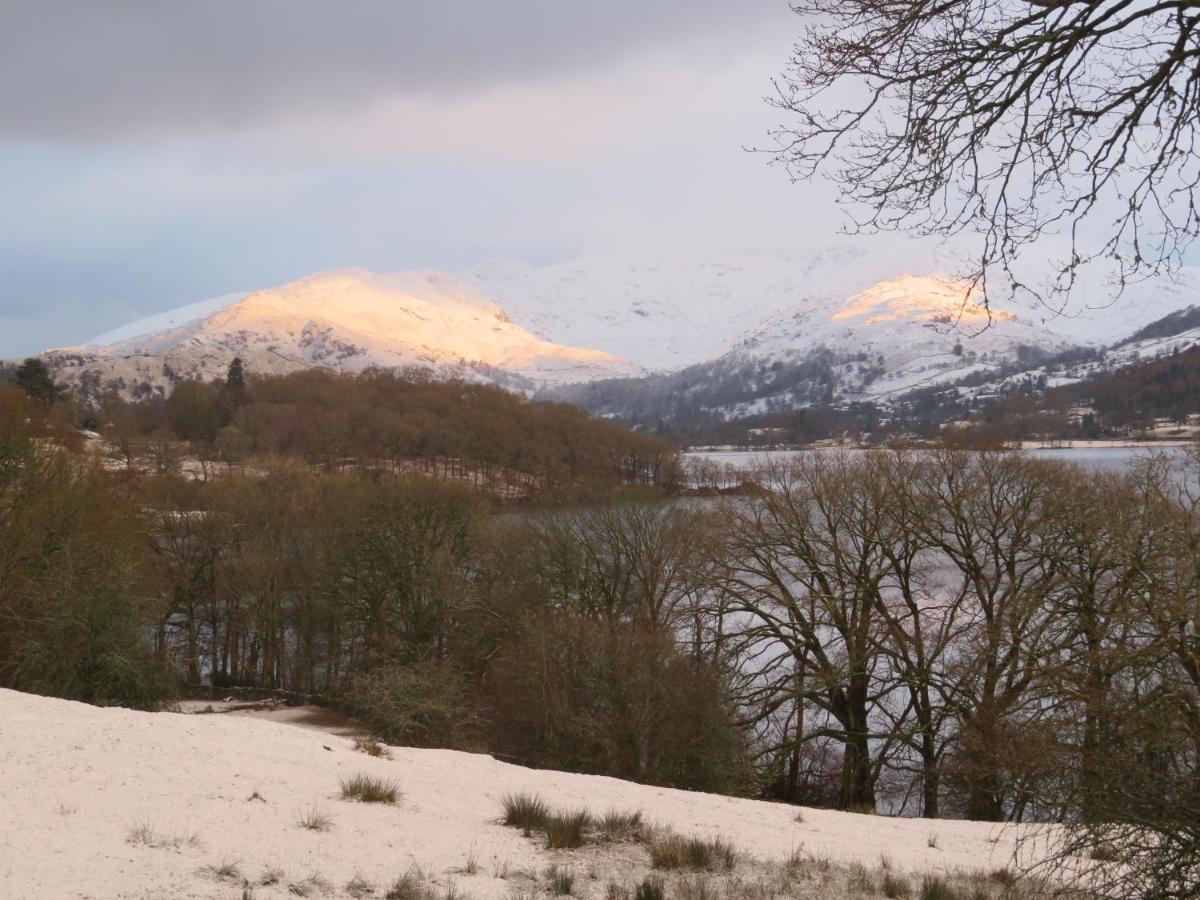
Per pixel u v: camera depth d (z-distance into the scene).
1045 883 10.52
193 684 53.53
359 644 50.41
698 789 30.83
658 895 10.43
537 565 45.56
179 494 60.47
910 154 7.59
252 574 54.78
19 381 143.75
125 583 34.81
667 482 93.38
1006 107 7.40
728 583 36.25
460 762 18.36
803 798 35.81
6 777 12.03
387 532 49.06
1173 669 10.05
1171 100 7.24
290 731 18.11
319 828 11.80
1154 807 8.57
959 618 36.00
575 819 13.38
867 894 11.80
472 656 45.78
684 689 31.59
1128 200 7.46
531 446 121.31
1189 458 28.25
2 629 33.53
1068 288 7.64
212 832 11.05
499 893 10.13
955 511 32.97
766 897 11.10
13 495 38.34
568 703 32.34
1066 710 10.95
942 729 33.53
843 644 38.72
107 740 14.56
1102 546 24.41
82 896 8.64
